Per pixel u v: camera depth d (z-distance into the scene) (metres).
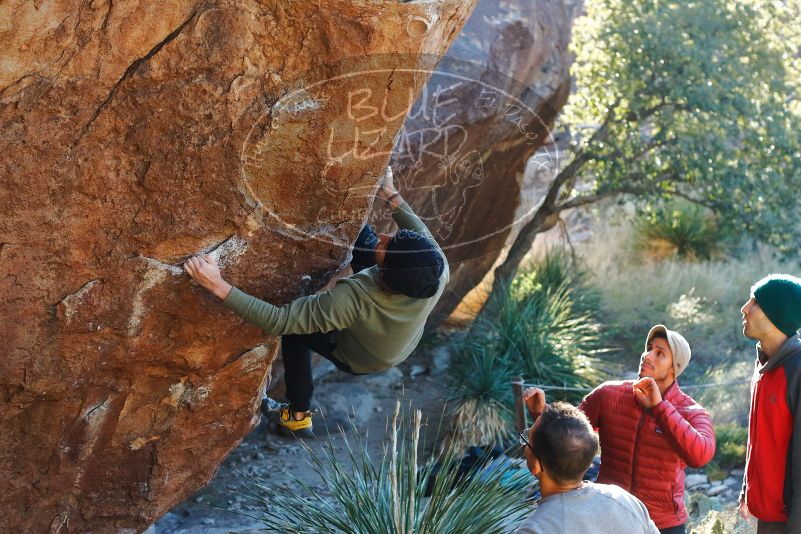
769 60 8.88
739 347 9.05
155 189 2.64
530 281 9.19
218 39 2.46
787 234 9.16
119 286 2.78
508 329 7.89
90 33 2.40
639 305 9.85
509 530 3.75
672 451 3.61
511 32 7.04
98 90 2.47
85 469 3.31
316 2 2.39
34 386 2.86
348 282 2.94
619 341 9.24
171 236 2.72
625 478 3.70
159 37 2.45
